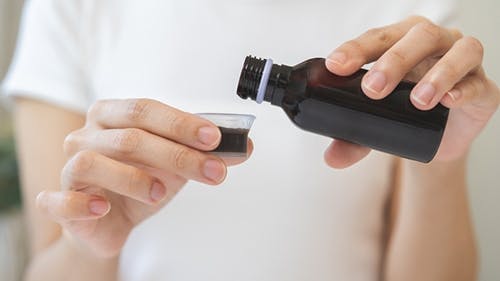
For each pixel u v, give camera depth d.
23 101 0.81
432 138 0.52
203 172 0.53
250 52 0.77
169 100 0.78
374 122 0.53
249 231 0.76
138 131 0.54
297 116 0.54
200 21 0.78
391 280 0.79
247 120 0.54
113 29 0.80
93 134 0.56
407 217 0.76
